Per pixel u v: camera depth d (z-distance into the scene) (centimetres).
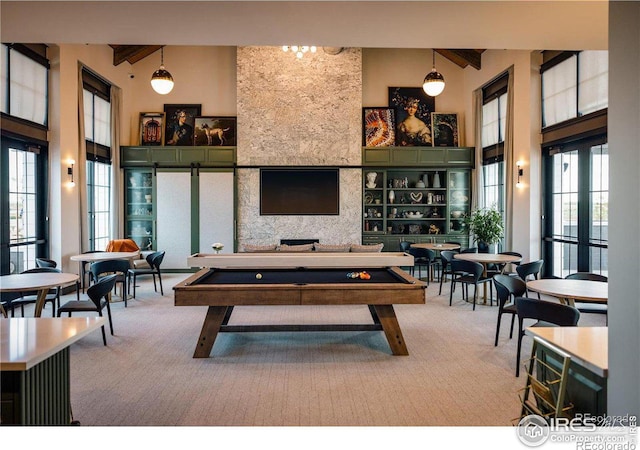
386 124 1004
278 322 531
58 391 221
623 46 155
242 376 351
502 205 882
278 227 943
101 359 390
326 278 433
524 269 525
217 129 984
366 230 984
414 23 339
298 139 941
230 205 941
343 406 297
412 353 408
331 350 418
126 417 279
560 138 687
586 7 310
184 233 944
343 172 946
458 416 282
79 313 559
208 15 323
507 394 316
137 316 553
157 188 943
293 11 318
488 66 897
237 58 936
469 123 1001
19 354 192
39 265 590
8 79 597
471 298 669
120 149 932
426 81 610
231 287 374
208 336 396
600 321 514
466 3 306
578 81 655
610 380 163
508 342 441
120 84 928
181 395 314
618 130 158
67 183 701
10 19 330
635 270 150
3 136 594
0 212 591
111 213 894
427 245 841
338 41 380
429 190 1001
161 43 382
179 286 375
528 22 335
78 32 354
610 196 162
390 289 376
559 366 213
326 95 945
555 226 724
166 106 994
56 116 683
